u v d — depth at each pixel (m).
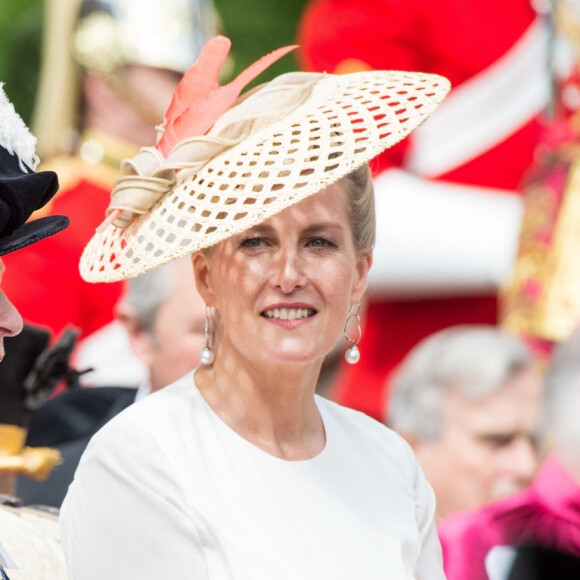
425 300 18.83
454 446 17.02
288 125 10.72
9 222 10.06
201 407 11.06
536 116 19.09
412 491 11.87
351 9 18.67
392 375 19.02
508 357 16.91
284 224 10.69
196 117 10.88
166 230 10.62
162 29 20.92
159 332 16.19
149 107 20.95
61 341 13.03
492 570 15.05
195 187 10.62
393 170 18.69
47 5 22.09
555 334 18.45
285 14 29.52
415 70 18.84
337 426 11.73
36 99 28.11
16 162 10.44
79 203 20.44
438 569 11.91
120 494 10.62
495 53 18.97
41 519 11.88
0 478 12.55
